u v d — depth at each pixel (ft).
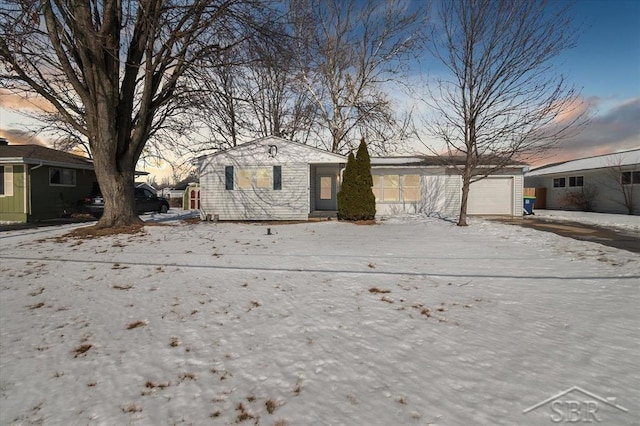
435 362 10.58
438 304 16.06
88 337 12.50
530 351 11.28
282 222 54.19
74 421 7.89
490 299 16.78
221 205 58.49
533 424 7.68
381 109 76.33
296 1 57.67
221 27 39.42
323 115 79.25
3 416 8.05
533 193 89.04
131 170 43.32
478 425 7.67
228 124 70.18
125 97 42.80
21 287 18.90
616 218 61.52
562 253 28.27
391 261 25.13
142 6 35.88
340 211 55.11
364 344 11.85
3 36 32.96
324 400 8.67
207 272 21.94
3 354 11.16
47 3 35.50
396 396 8.81
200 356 11.02
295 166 57.57
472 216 67.05
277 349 11.48
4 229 44.98
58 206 61.67
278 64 46.29
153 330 13.11
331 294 17.49
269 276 20.94
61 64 39.99
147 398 8.78
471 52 44.24
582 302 16.28
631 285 18.95
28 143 75.92
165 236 37.14
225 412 8.21
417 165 68.44
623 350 11.31
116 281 20.04
